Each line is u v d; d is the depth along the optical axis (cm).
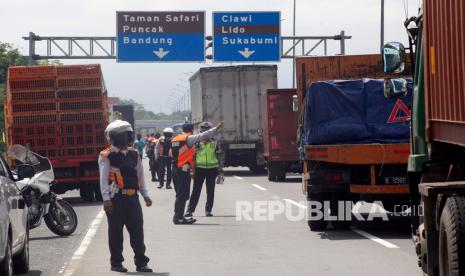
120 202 1628
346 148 2130
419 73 1379
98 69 3462
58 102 3450
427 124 1263
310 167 2220
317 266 1650
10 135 3438
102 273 1616
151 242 2073
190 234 2230
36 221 2119
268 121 4809
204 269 1641
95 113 3459
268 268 1636
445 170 1282
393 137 2211
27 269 1642
